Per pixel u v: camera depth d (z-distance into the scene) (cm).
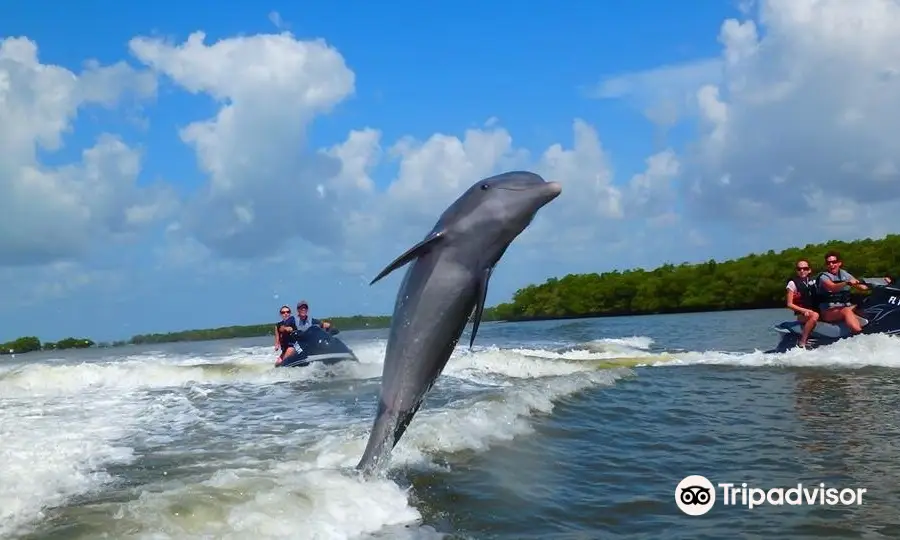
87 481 643
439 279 545
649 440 793
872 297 1568
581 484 625
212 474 653
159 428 948
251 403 1187
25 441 856
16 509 538
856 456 689
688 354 1739
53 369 1598
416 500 570
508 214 531
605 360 1678
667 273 5728
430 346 553
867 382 1170
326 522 500
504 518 536
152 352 3039
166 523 472
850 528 505
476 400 974
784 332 1639
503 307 6041
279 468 641
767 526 514
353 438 759
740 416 923
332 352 1633
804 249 5550
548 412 945
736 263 5559
